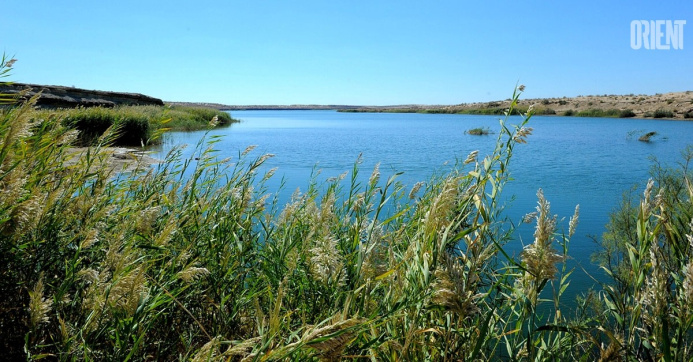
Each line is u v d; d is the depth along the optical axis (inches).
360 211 166.6
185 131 1722.4
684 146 1450.5
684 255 113.3
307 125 3228.3
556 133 2110.0
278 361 86.3
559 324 127.1
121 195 171.6
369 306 117.3
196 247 146.1
